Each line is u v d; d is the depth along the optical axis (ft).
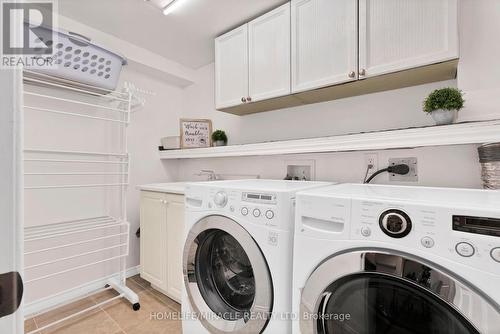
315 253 2.68
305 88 4.64
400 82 4.27
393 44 3.76
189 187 4.18
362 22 4.00
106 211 6.59
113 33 6.24
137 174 7.35
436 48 3.45
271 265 3.11
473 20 3.63
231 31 5.87
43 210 5.49
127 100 6.20
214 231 4.00
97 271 6.37
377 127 4.80
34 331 4.41
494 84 3.49
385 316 2.42
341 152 5.19
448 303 2.00
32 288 5.29
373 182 4.78
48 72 4.76
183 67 7.97
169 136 8.09
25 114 5.27
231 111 6.53
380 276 2.33
